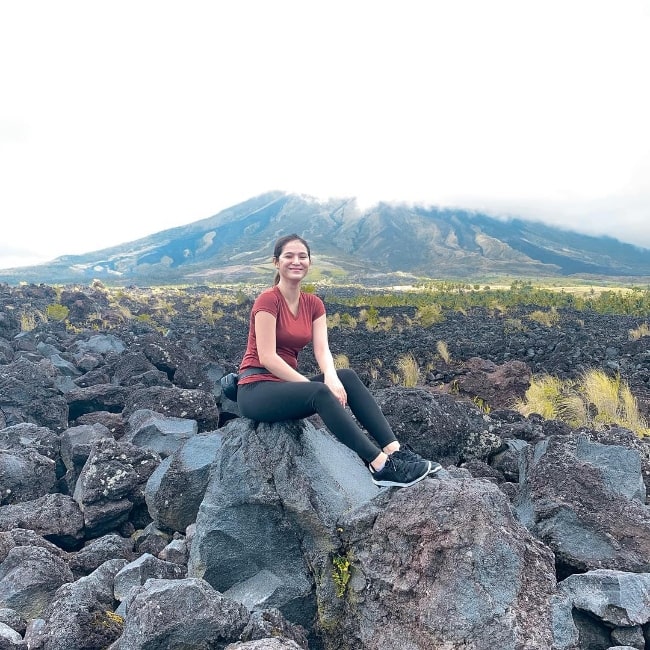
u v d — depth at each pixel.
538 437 4.76
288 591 2.58
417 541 2.32
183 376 7.46
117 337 11.14
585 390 7.01
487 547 2.19
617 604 2.38
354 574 2.50
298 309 3.01
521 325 15.16
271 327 2.86
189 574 2.82
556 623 2.11
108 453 3.92
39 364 7.23
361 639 2.40
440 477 2.55
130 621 2.21
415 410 4.38
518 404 6.59
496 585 2.14
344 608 2.50
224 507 2.74
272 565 2.69
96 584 2.79
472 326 15.30
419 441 4.34
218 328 15.66
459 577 2.14
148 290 41.81
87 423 5.40
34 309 13.95
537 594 2.18
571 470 3.22
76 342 10.13
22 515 3.69
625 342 11.01
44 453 4.66
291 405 2.73
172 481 3.53
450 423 4.45
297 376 2.79
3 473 4.09
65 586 2.82
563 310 20.38
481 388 7.33
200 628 2.17
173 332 13.41
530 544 2.33
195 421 5.00
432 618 2.13
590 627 2.42
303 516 2.61
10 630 2.45
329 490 2.68
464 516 2.25
